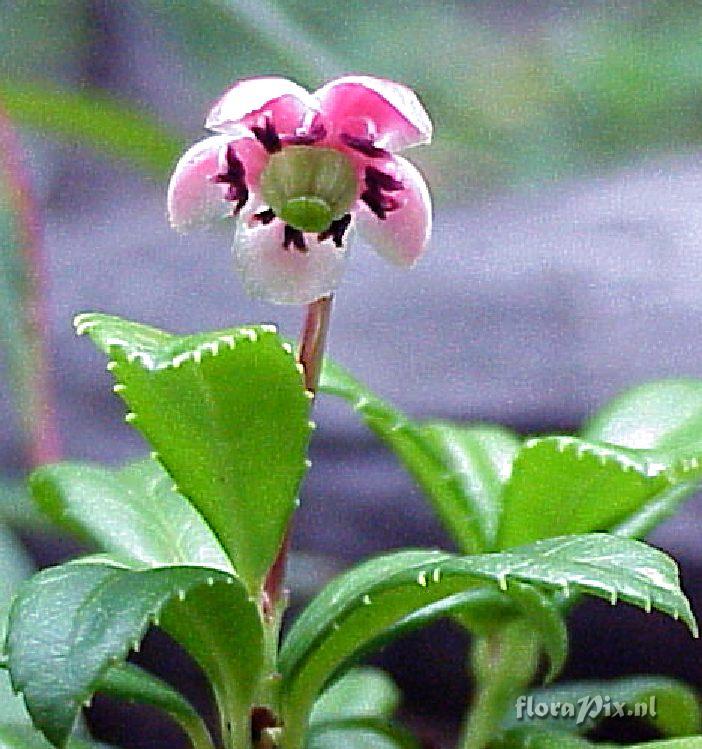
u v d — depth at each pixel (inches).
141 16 20.0
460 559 6.4
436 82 21.9
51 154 18.3
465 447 7.5
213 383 6.5
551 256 11.7
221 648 6.6
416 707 10.2
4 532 8.8
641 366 10.9
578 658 9.8
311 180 6.6
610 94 21.5
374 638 6.8
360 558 10.7
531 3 22.6
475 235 12.2
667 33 21.8
